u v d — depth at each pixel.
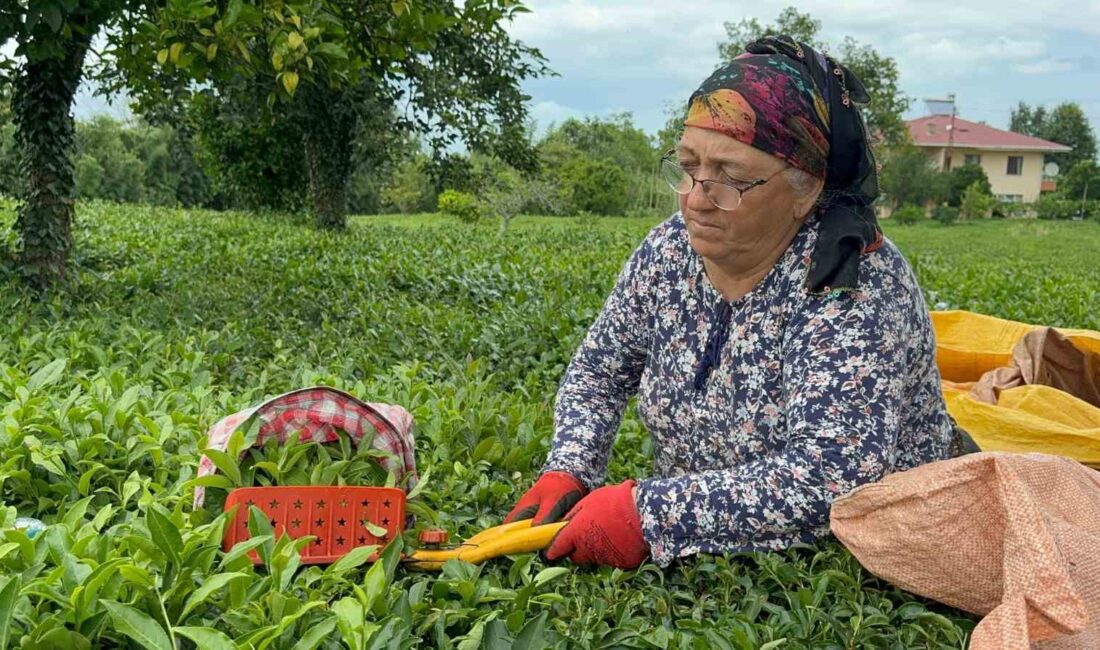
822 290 2.40
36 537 2.28
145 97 9.68
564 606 2.43
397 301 8.83
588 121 55.28
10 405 3.52
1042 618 2.10
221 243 14.98
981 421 3.92
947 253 26.56
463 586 2.32
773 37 2.44
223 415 3.68
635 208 45.44
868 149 2.41
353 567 2.26
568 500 2.71
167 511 2.69
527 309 8.20
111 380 4.04
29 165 8.62
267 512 2.42
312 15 5.72
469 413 3.83
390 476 2.61
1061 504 2.40
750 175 2.31
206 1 5.61
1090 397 4.41
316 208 20.73
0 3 6.59
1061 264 23.56
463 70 16.77
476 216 29.44
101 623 1.99
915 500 2.31
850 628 2.40
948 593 2.37
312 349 6.04
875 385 2.38
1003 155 73.75
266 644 1.91
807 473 2.39
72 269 9.36
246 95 12.75
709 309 2.61
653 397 2.80
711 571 2.54
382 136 19.75
